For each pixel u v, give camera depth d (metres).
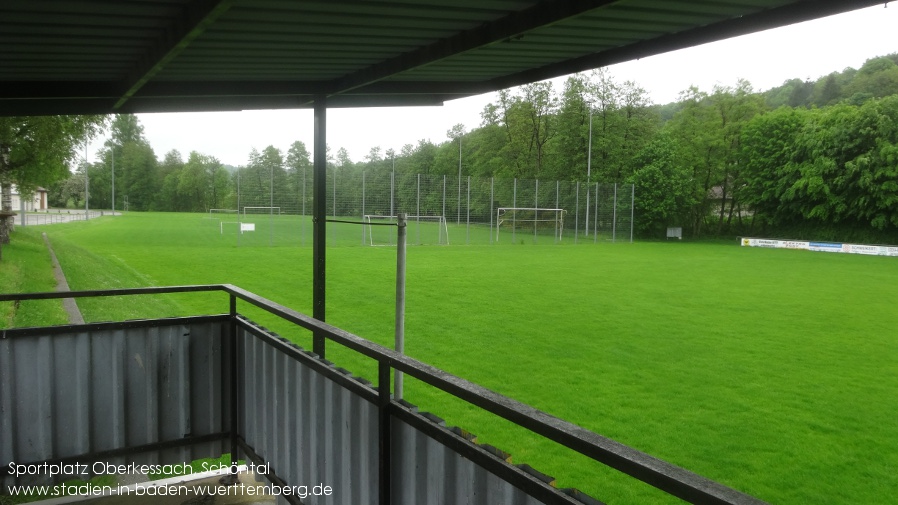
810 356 9.11
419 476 2.00
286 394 3.00
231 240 31.55
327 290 15.05
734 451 5.39
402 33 3.61
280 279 16.83
